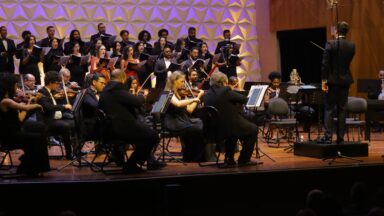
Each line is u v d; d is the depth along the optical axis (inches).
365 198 239.0
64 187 263.9
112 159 312.8
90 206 266.8
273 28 590.6
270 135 440.1
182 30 569.0
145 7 558.9
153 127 332.2
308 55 582.2
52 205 264.1
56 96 350.6
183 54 487.8
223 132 302.4
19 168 278.4
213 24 580.1
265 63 593.3
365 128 430.0
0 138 277.6
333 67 338.3
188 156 334.0
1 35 467.2
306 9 561.9
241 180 284.7
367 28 529.3
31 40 458.0
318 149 332.8
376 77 531.2
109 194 267.7
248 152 309.4
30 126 321.4
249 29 590.6
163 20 563.8
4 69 461.7
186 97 342.0
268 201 290.2
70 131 343.9
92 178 272.5
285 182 292.0
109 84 291.3
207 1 577.9
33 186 261.7
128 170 287.7
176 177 275.7
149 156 295.1
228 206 284.0
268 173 289.0
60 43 469.4
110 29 547.8
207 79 445.7
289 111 430.9
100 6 545.6
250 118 396.2
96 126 295.4
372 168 305.7
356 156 337.4
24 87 361.4
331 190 299.9
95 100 311.9
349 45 339.3
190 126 327.3
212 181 280.8
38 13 528.7
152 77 479.8
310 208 215.2
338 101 339.9
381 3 530.0
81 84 458.9
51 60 452.1
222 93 307.7
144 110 367.6
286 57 595.2
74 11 538.3
